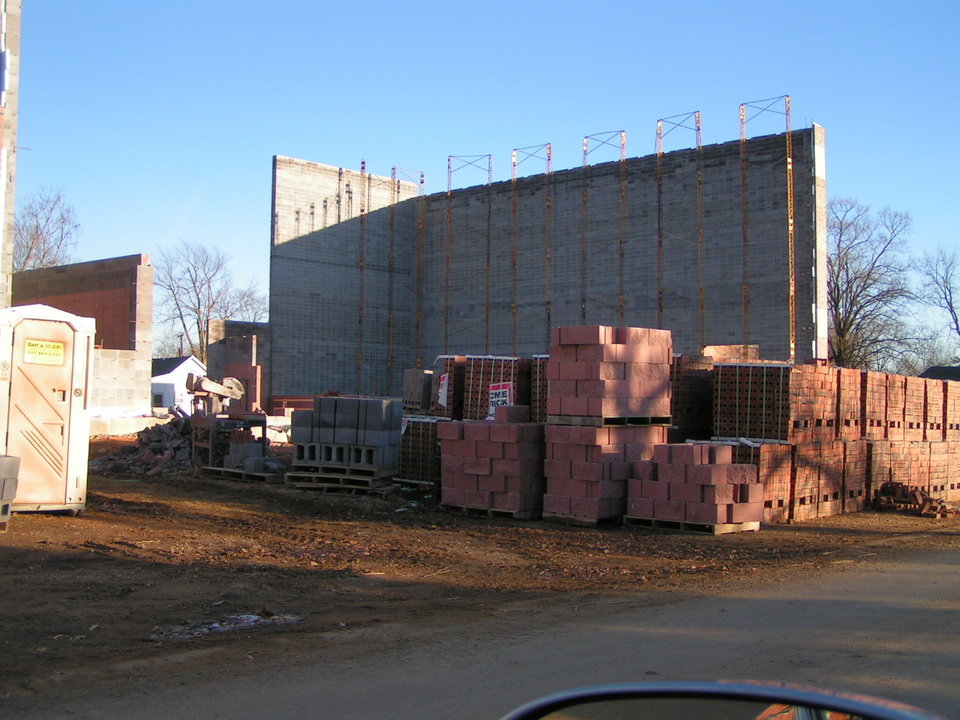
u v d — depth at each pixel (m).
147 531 14.58
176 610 9.51
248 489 20.36
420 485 20.09
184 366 63.12
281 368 43.25
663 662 7.63
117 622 8.90
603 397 16.11
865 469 20.20
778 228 35.31
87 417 15.47
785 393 18.22
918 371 60.66
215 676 7.18
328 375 44.78
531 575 12.01
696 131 38.06
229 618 9.23
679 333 37.78
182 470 22.81
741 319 36.06
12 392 14.51
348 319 45.66
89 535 13.75
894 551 14.20
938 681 7.04
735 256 36.38
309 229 44.50
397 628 8.89
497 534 15.41
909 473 21.86
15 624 8.63
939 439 24.19
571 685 6.96
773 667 7.45
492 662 7.66
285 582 11.15
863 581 11.55
